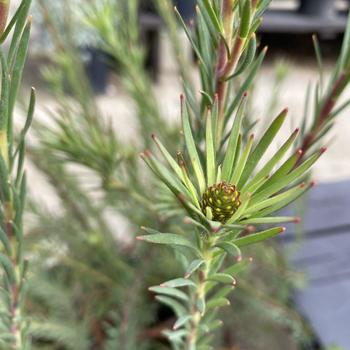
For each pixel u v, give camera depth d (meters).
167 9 0.39
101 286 0.48
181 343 0.20
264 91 1.35
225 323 0.43
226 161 0.12
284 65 0.37
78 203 0.42
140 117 0.39
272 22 1.69
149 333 0.46
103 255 0.43
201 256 0.13
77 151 0.27
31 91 0.14
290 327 0.45
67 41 0.38
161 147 0.11
